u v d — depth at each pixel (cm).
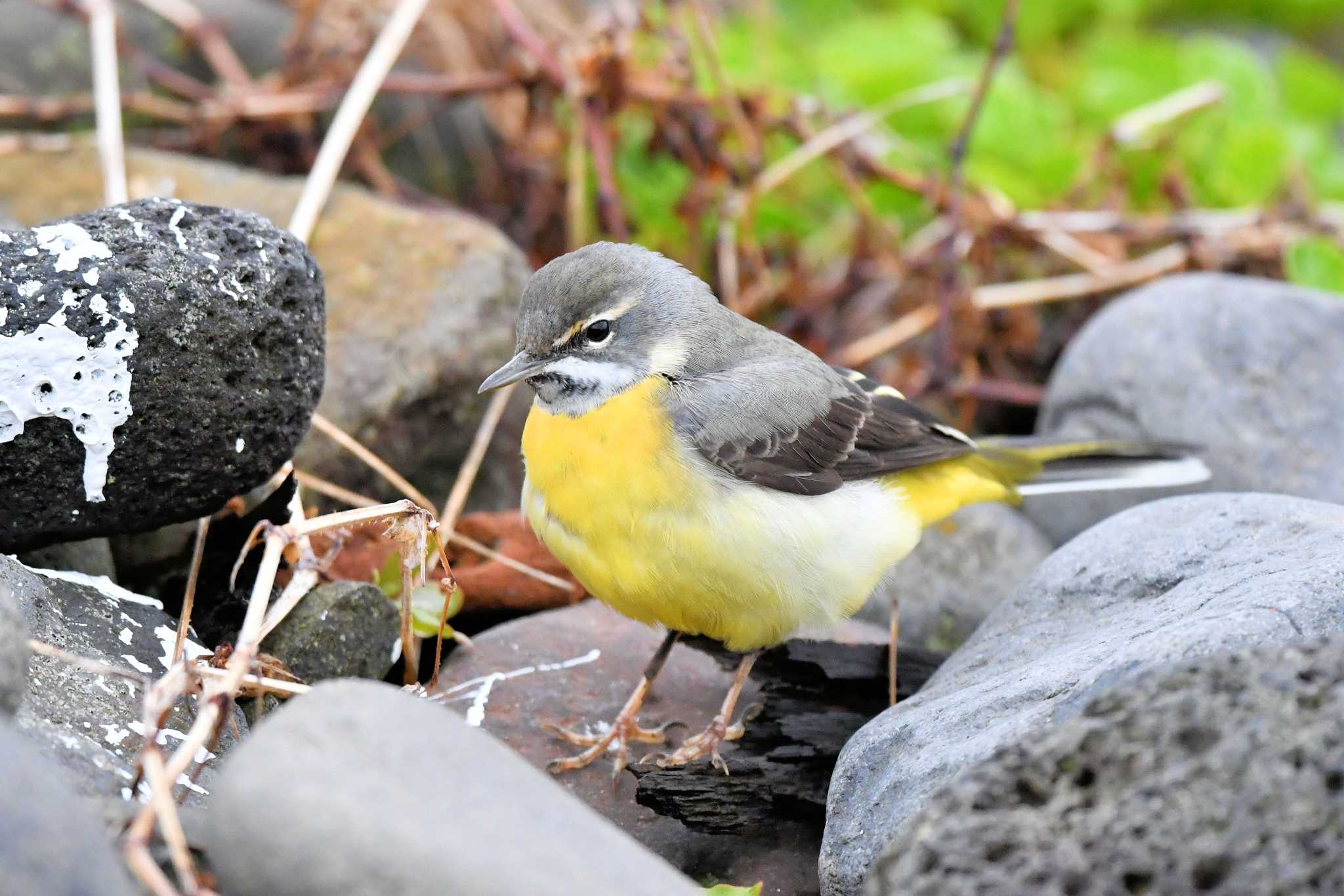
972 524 1270
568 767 959
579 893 552
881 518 1029
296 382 920
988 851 581
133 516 885
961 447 1122
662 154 1608
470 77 1614
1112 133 1717
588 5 1953
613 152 1627
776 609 965
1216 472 1298
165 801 621
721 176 1603
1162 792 584
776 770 908
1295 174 1728
